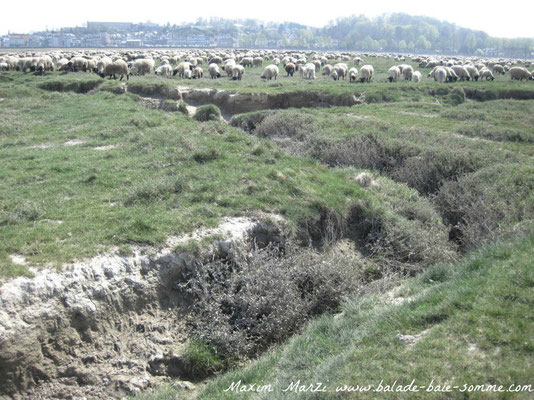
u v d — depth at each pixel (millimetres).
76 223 7875
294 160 12359
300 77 41406
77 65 40938
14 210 8250
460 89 29406
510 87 30344
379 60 78125
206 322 6902
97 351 6133
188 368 6352
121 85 26984
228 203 9148
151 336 6566
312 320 7207
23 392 5516
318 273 7930
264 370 5902
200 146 12773
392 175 12984
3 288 5891
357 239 9648
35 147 13477
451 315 5637
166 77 37094
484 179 11297
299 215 9141
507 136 15992
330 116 18859
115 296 6586
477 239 9055
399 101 25562
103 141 13977
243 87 28234
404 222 9734
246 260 7938
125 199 9047
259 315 7203
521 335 5008
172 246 7551
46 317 5922
